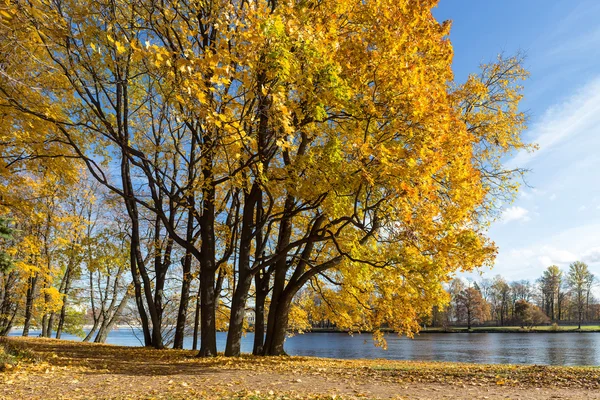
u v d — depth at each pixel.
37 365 8.63
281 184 10.19
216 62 6.60
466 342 44.09
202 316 12.48
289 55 7.55
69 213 22.19
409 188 8.28
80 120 11.84
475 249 10.28
